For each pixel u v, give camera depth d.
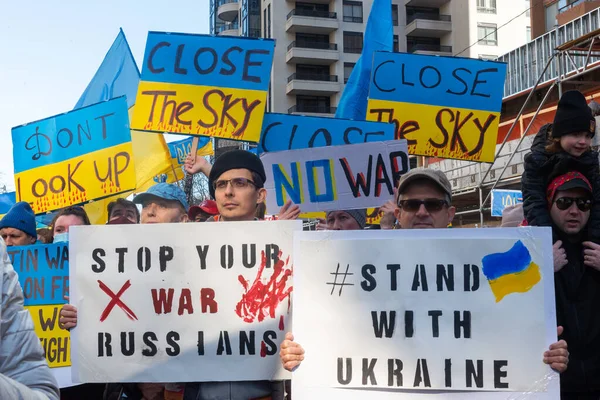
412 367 2.85
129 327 3.12
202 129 6.20
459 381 2.83
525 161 3.54
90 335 3.12
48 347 4.41
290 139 6.29
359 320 2.88
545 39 20.36
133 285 3.14
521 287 2.85
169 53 6.28
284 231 3.12
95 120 6.14
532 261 2.86
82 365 3.11
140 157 7.50
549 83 19.53
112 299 3.13
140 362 3.10
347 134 6.22
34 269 4.50
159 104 6.21
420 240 2.91
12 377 1.84
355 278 2.91
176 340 3.10
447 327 2.86
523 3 52.75
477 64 6.50
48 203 6.19
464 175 19.22
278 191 5.14
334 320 2.89
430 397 2.83
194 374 3.08
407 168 5.11
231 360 3.08
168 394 3.29
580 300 3.22
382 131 6.19
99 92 7.96
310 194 5.12
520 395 2.80
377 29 7.67
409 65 6.48
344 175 5.13
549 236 2.86
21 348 1.86
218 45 6.30
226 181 3.58
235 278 3.12
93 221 7.27
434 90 6.47
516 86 21.62
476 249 2.89
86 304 3.14
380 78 6.46
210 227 3.14
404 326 2.88
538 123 20.64
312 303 2.91
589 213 3.30
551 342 2.82
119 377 3.10
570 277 3.24
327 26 55.12
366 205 5.11
